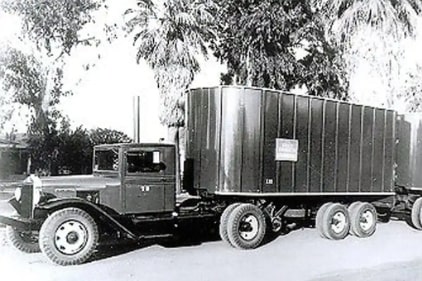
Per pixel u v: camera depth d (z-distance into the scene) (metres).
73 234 9.78
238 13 27.41
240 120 12.17
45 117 35.56
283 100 12.78
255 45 26.91
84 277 8.90
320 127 13.53
